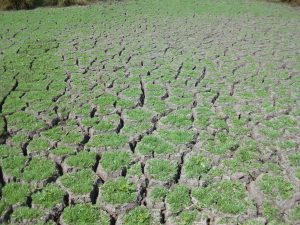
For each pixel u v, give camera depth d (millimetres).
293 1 17844
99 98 7484
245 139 6191
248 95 7805
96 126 6465
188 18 14367
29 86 7934
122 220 4609
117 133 6348
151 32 12227
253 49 10883
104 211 4715
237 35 12289
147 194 5035
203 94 7781
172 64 9422
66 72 8734
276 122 6727
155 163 5535
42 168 5371
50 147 5887
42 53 9875
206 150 5852
